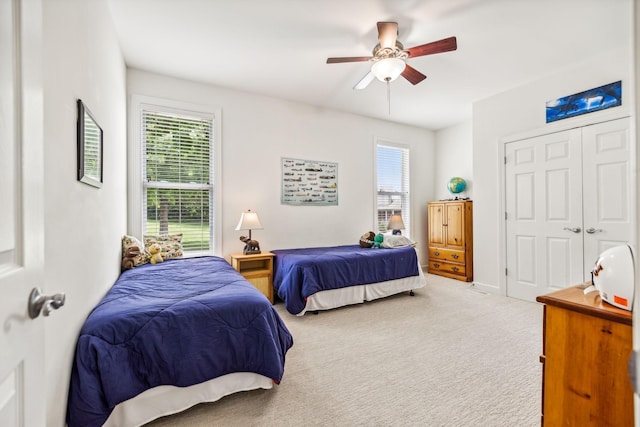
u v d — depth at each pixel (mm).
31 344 653
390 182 5035
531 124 3363
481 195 3906
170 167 3301
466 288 3994
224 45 2645
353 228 4586
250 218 3420
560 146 3121
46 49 1045
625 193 2676
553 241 3189
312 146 4211
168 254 3006
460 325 2695
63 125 1196
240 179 3670
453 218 4520
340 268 3172
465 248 4344
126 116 2990
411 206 5168
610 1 2078
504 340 2377
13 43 615
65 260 1194
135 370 1358
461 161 5012
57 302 705
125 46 2654
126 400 1327
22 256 633
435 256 4848
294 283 2953
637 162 478
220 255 3508
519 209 3494
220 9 2168
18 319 608
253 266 3537
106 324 1357
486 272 3875
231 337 1560
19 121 630
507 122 3602
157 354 1390
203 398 1522
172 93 3268
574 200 3016
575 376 1066
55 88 1119
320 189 4281
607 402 984
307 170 4168
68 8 1270
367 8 2162
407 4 2119
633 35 486
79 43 1414
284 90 3662
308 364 2012
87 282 1491
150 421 1429
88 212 1530
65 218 1201
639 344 477
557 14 2223
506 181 3627
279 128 3947
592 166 2879
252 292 1822
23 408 621
